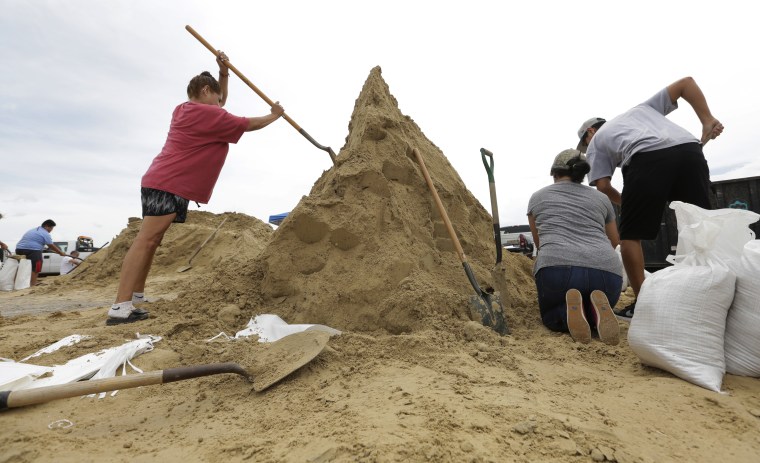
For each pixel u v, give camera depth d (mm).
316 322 3012
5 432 1677
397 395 1786
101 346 2766
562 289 3068
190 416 1840
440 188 3844
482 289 3240
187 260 9055
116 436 1657
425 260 3297
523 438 1427
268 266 3383
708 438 1548
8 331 3404
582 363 2406
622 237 3365
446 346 2426
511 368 2180
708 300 2148
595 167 3582
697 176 3102
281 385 2062
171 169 3525
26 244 9883
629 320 3502
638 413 1711
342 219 3279
